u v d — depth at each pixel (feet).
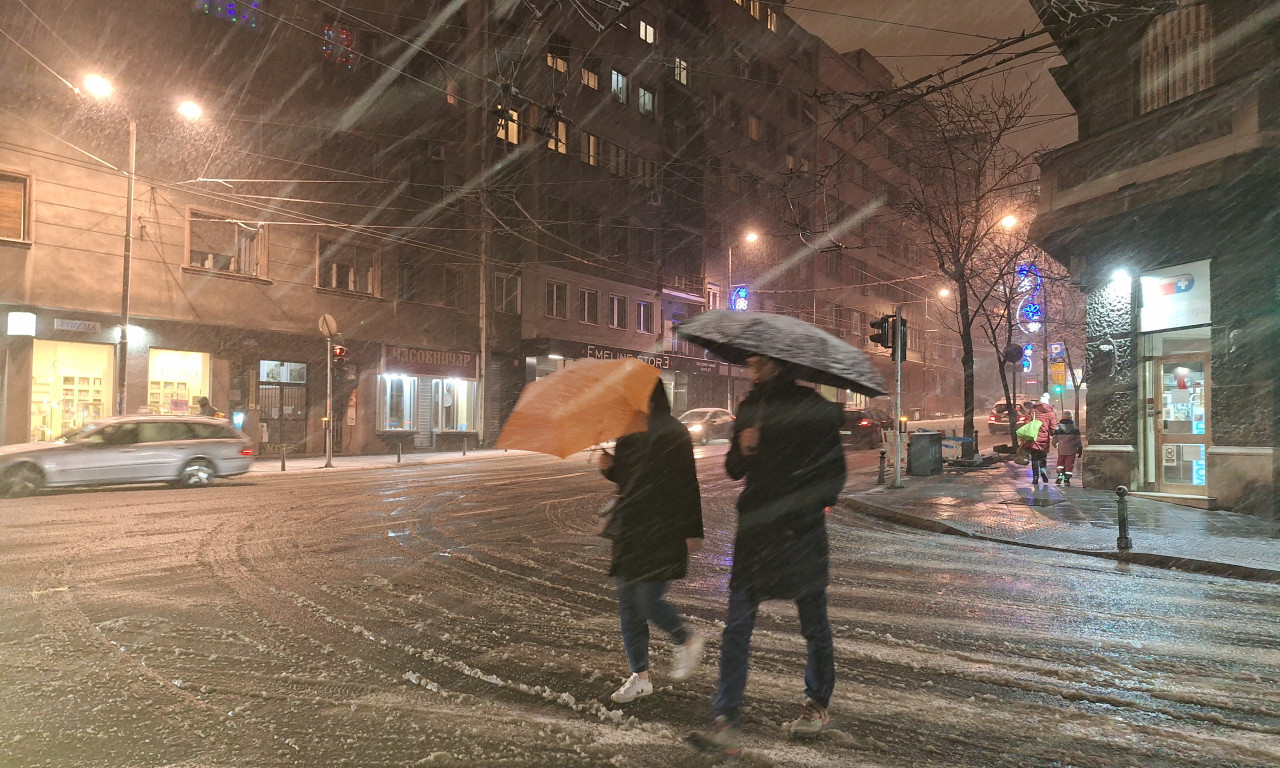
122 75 63.00
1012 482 55.26
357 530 31.19
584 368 12.32
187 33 66.80
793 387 11.58
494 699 13.11
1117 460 46.37
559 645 16.20
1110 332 46.75
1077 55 48.06
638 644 12.91
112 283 63.67
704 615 19.16
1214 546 28.53
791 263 159.74
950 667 15.19
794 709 12.89
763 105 150.20
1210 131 38.01
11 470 42.01
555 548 27.61
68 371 61.87
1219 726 12.39
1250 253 38.27
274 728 11.71
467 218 96.12
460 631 17.13
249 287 73.20
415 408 91.86
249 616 17.95
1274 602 21.02
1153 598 21.38
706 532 33.14
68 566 23.26
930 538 32.73
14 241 58.13
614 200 117.60
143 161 65.51
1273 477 36.86
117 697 12.86
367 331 84.53
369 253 85.40
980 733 12.00
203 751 10.85
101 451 45.34
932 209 76.02
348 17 80.18
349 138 81.51
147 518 33.65
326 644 15.97
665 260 130.52
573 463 75.31
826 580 11.68
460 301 96.84
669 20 127.95
